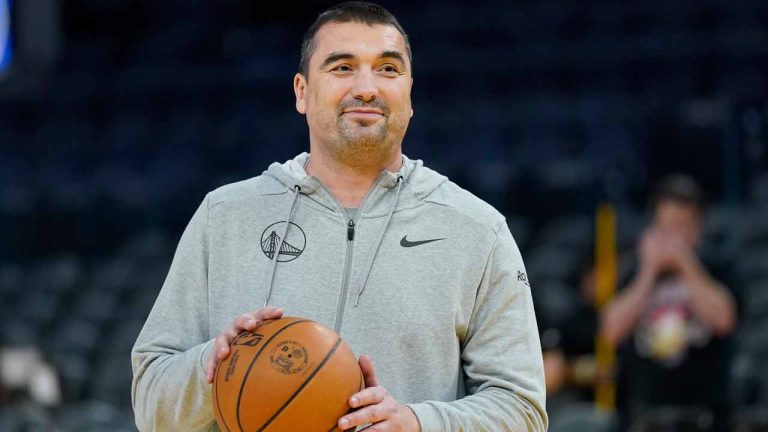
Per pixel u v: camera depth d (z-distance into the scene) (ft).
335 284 12.91
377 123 12.89
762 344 31.83
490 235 13.16
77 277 46.60
